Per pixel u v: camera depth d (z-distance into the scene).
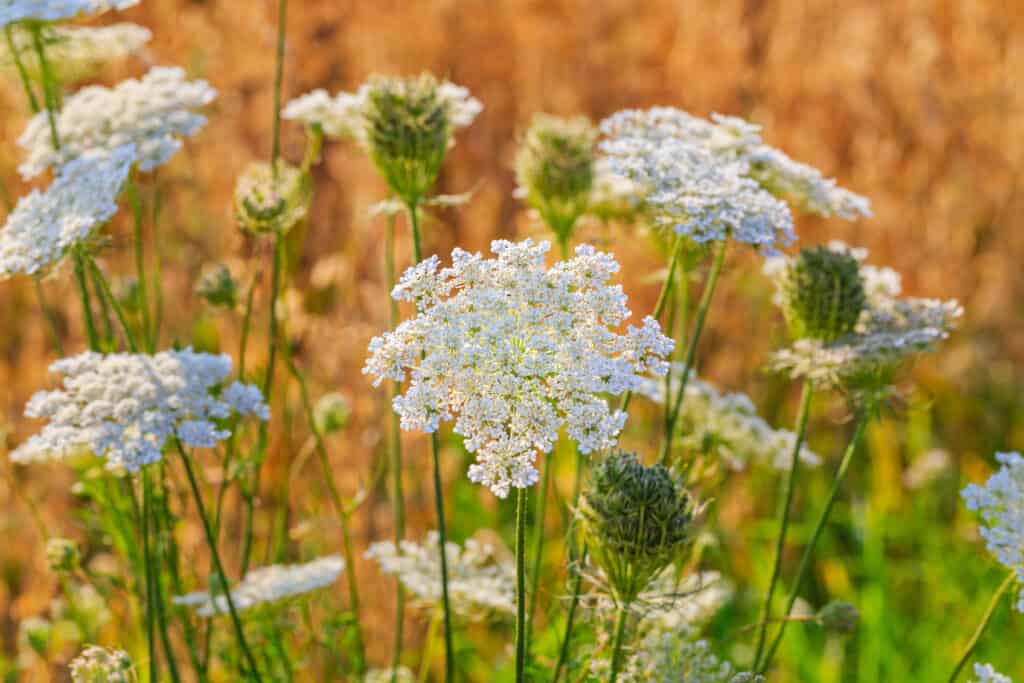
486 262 0.62
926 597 1.03
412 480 0.99
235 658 0.81
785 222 0.70
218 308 0.81
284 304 0.82
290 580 0.78
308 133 0.82
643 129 0.76
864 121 1.42
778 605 0.97
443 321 0.61
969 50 1.46
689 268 0.76
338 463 0.98
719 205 0.70
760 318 1.11
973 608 0.97
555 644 0.80
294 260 0.82
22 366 1.03
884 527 1.02
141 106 0.78
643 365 0.62
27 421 1.01
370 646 0.94
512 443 0.61
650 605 0.66
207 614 0.77
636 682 0.70
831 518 1.05
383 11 1.49
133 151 0.73
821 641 0.98
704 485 0.82
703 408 0.79
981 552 1.01
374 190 1.04
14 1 0.75
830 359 0.73
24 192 1.05
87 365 0.71
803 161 1.40
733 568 1.03
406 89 0.74
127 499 0.80
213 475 0.85
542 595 0.80
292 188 0.79
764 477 1.06
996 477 0.70
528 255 0.62
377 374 0.61
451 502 1.01
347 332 0.99
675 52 1.52
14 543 0.94
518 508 0.62
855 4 1.54
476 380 0.61
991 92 1.42
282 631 0.83
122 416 0.69
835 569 1.01
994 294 1.26
